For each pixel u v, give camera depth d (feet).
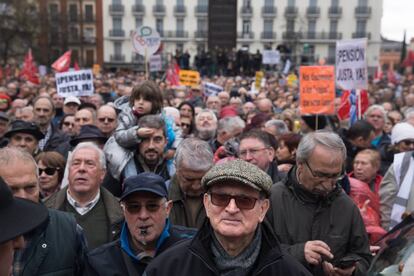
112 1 228.02
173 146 16.20
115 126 20.20
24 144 16.79
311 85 23.71
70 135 22.27
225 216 7.14
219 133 19.29
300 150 10.17
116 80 71.77
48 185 14.01
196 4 230.27
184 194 12.23
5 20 172.04
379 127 23.27
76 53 216.13
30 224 6.06
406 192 14.07
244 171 7.17
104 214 11.81
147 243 9.49
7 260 5.88
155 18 231.09
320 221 10.21
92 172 11.55
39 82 59.72
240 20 233.96
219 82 68.80
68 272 9.18
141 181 9.36
